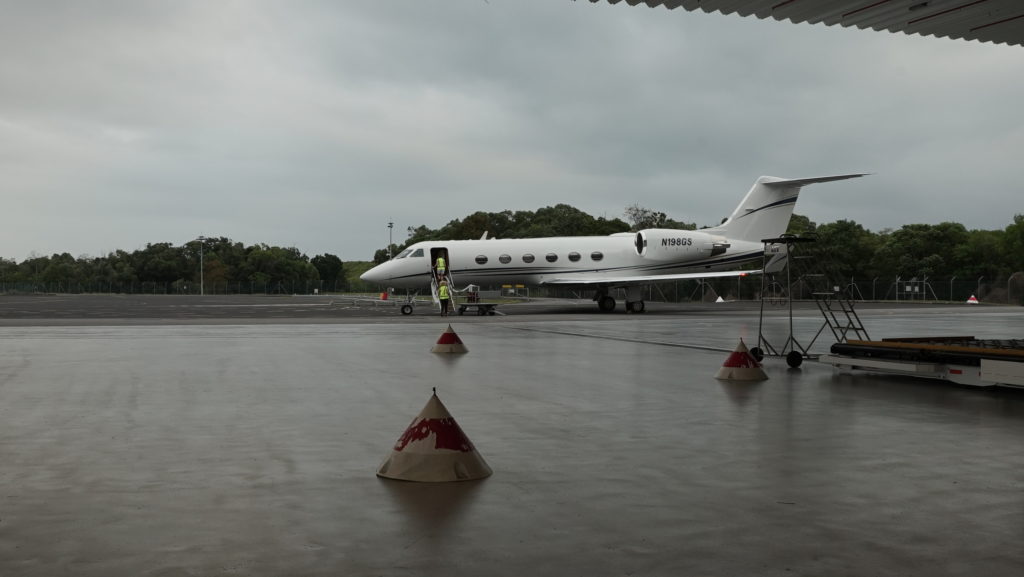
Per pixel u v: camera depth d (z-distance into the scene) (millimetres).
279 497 4961
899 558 3805
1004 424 7734
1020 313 36469
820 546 3986
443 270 35156
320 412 8445
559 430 7387
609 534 4184
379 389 10320
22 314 36156
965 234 78062
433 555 3840
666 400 9383
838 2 9820
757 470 5727
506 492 5086
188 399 9398
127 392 10000
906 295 64562
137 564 3697
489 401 9258
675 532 4219
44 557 3793
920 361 10859
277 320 28812
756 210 38875
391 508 4699
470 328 24250
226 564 3703
